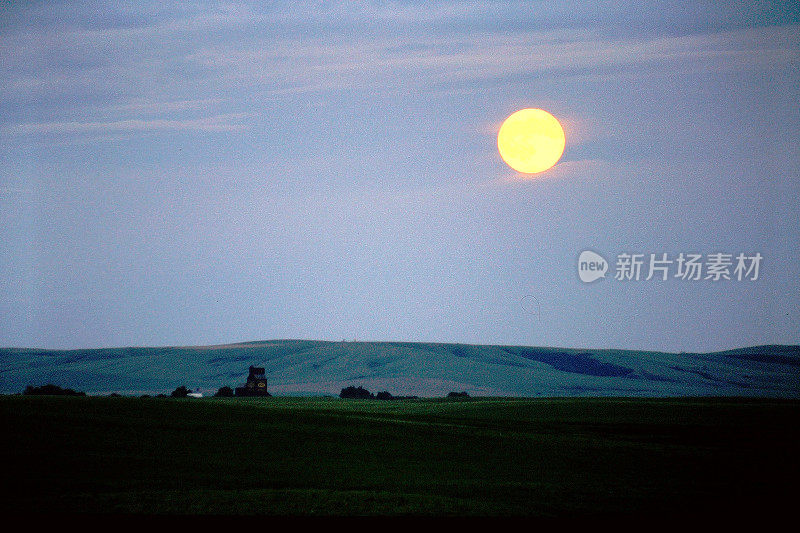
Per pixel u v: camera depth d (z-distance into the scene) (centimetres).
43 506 5384
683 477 7212
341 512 5369
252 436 8544
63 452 7212
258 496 5797
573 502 5962
